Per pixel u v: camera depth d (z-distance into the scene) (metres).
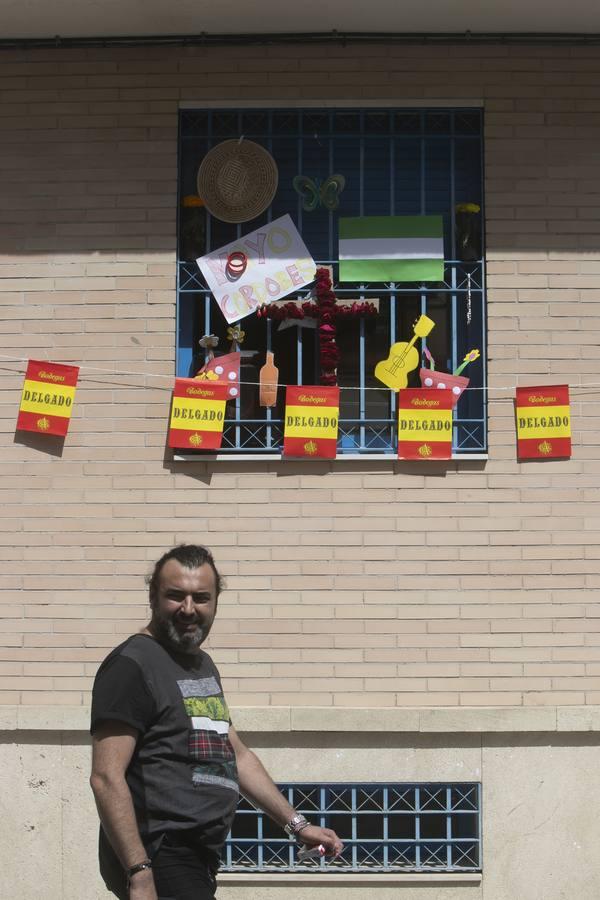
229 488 5.70
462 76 5.80
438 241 5.81
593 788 5.55
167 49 5.83
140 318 5.78
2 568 5.70
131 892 3.12
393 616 5.63
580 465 5.70
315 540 5.66
